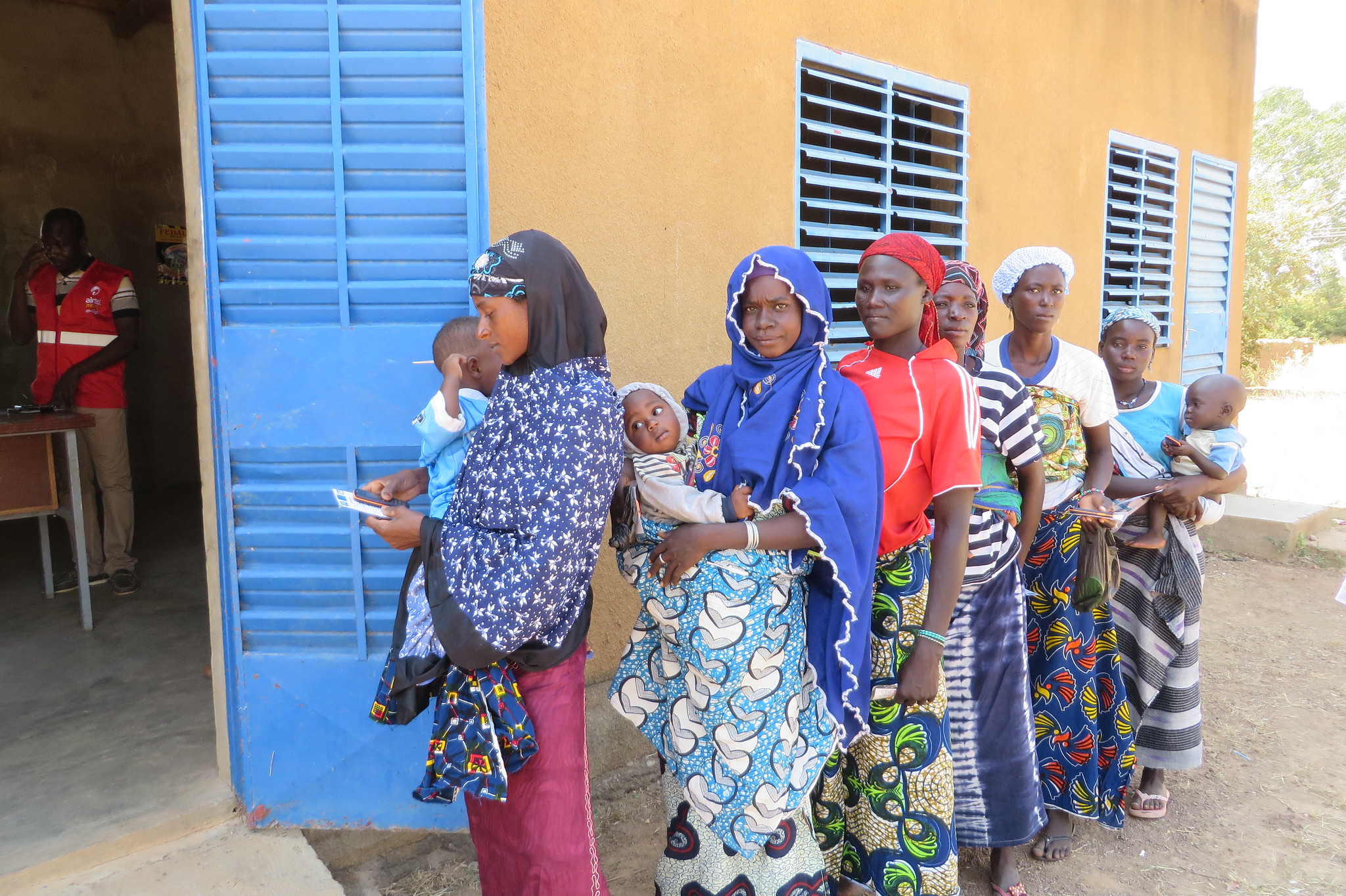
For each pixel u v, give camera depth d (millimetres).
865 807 2314
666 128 3262
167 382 7023
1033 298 2684
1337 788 3316
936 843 2266
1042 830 2912
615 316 3199
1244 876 2789
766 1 3541
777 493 1933
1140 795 3156
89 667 3656
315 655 2539
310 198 2354
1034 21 4977
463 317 2264
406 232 2395
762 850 2148
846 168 4766
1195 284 6965
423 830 2689
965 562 2105
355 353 2420
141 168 6727
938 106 4359
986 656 2484
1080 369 2750
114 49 6516
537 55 2881
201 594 4598
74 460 4035
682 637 1958
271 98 2322
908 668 2100
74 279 4492
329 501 2469
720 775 1980
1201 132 6723
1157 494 2938
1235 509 6785
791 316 1963
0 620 4211
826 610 2027
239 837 2576
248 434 2439
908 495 2133
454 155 2357
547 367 1745
